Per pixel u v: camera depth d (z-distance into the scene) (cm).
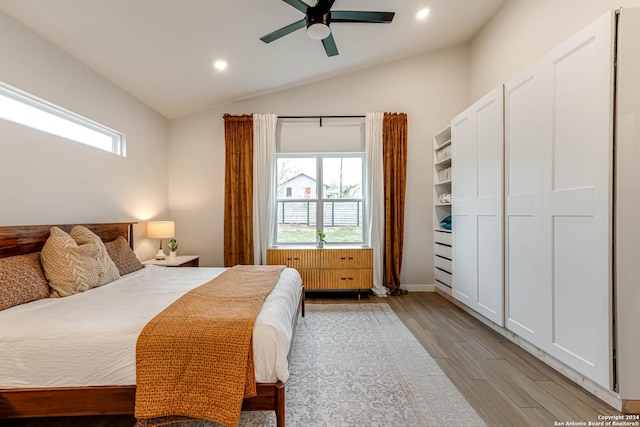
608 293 158
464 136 311
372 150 403
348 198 432
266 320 146
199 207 418
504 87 244
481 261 281
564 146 185
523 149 223
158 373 129
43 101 227
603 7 219
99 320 146
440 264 389
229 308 160
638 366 155
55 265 196
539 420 153
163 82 328
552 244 195
